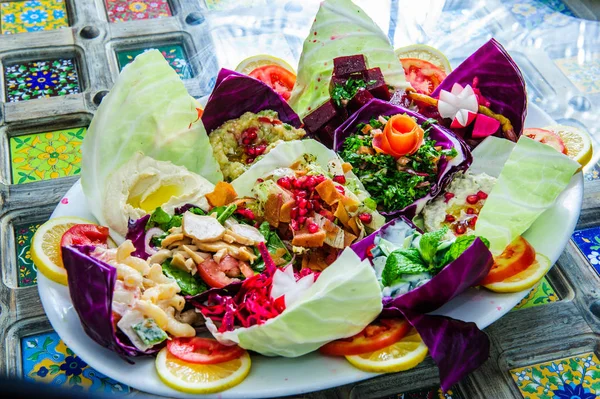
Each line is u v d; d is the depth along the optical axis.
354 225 1.46
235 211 1.46
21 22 2.22
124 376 1.17
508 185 1.45
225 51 2.16
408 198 1.53
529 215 1.42
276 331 1.16
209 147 1.58
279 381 1.17
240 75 1.58
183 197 1.49
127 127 1.50
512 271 1.33
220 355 1.20
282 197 1.44
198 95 2.00
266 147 1.60
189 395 1.14
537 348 1.37
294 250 1.41
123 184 1.47
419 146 1.55
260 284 1.33
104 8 2.28
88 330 1.20
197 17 2.27
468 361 1.22
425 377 1.32
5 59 2.07
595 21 2.31
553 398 1.30
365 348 1.20
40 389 0.37
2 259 1.54
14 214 1.63
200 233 1.37
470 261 1.21
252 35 2.22
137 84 1.52
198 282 1.34
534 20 2.32
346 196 1.45
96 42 2.13
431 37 2.27
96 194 1.47
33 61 2.09
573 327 1.41
